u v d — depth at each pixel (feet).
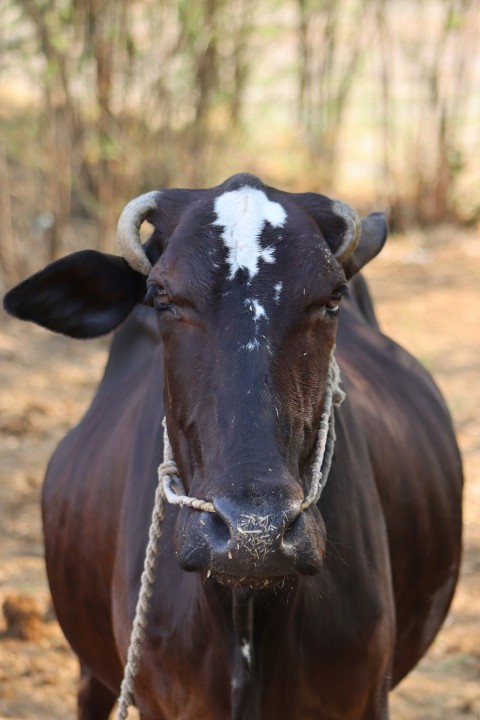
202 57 75.46
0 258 72.49
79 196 84.79
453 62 94.79
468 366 66.69
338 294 19.66
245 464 17.52
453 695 35.78
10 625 38.27
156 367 25.53
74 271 22.71
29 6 67.51
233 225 19.61
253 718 20.95
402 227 95.09
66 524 27.71
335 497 22.18
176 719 22.85
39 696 35.22
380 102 105.29
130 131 74.43
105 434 27.61
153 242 21.49
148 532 23.13
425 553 27.22
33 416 57.21
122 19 71.67
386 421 26.86
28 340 67.72
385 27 93.35
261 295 18.86
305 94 95.40
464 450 55.06
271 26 80.38
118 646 24.49
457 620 40.55
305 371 18.99
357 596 22.22
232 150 86.99
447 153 94.58
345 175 101.86
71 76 72.64
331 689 22.29
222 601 20.93
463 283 82.12
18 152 74.49
